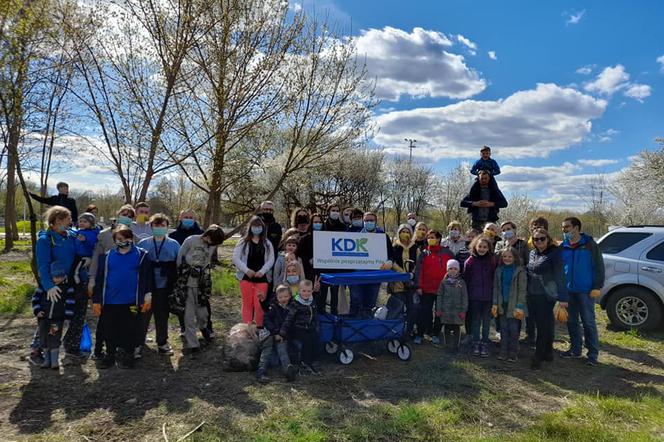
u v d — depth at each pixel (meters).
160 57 11.78
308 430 4.14
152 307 6.22
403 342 6.32
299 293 5.82
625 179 29.56
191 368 5.75
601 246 9.02
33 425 4.16
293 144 13.94
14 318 7.70
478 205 9.03
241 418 4.39
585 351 7.14
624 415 4.71
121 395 4.86
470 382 5.53
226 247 25.33
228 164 14.78
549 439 4.05
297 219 7.54
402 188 38.62
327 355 6.40
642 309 8.27
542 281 6.23
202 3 11.58
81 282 5.84
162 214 6.23
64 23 9.96
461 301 6.60
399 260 7.44
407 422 4.33
